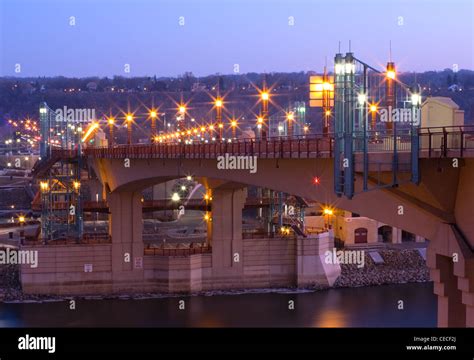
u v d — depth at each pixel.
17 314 97.56
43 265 109.25
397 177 40.19
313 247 114.31
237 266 113.56
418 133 38.75
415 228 42.91
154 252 113.56
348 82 42.12
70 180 129.00
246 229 143.25
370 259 122.31
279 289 113.31
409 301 103.25
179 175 89.81
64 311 99.44
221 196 113.12
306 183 55.09
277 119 135.25
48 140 177.25
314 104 61.16
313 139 52.34
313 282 114.06
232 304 102.88
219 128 97.38
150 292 111.62
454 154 36.59
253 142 63.06
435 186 38.81
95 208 125.06
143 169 100.06
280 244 114.81
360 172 41.81
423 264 122.69
